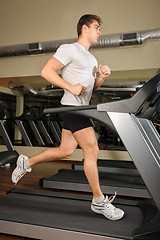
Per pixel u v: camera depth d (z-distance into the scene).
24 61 5.02
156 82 1.11
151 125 1.54
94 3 4.70
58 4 4.94
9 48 4.69
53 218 1.38
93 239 1.17
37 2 5.09
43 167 3.85
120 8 4.54
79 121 1.37
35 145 5.00
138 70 4.33
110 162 3.51
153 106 1.34
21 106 5.19
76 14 4.80
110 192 2.20
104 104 1.19
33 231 1.30
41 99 5.04
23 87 5.16
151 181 1.09
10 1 5.29
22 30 5.17
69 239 1.21
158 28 3.99
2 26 5.29
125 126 1.16
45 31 4.99
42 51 4.53
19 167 1.72
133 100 1.15
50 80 1.35
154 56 4.23
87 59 1.47
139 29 4.41
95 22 1.50
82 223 1.32
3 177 3.03
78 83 1.33
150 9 4.37
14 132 5.22
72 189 2.34
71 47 1.43
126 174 2.75
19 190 2.02
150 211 1.41
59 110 1.29
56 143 4.85
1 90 5.31
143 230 1.14
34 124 5.04
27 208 1.58
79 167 3.18
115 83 4.53
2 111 4.03
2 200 1.76
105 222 1.34
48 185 2.44
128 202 1.71
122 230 1.18
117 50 4.45
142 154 1.12
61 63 1.40
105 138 4.51
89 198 1.80
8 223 1.36
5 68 5.17
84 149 1.41
